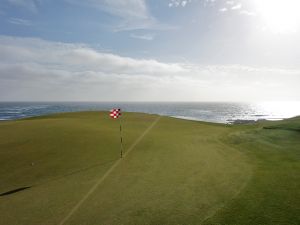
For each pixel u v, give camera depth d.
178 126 37.47
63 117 46.47
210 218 9.64
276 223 9.12
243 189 12.24
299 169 15.21
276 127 28.62
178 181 13.69
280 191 11.85
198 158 18.50
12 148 21.28
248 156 18.94
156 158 18.62
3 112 152.88
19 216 10.30
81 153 20.05
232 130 32.22
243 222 9.27
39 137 25.09
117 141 24.41
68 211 10.59
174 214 10.04
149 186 13.06
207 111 192.38
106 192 12.48
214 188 12.55
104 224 9.48
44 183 14.14
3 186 13.90
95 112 54.41
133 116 48.22
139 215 10.05
